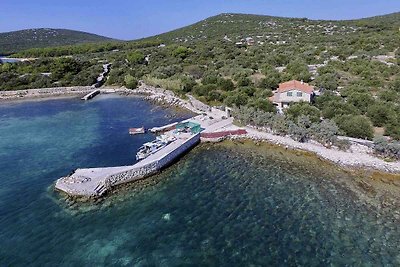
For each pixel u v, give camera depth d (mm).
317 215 35031
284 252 29625
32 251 29969
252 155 51500
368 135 51812
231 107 72375
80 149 54719
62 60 123750
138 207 37188
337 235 31812
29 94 103000
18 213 35969
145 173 44562
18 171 46438
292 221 34125
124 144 56750
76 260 28797
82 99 95125
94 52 195250
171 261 28672
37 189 41125
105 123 70500
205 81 96000
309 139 54125
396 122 54219
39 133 64062
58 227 33469
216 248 30281
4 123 71875
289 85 71500
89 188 39312
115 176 41844
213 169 46938
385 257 28953
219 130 59688
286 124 56875
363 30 173000
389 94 67688
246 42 176625
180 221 34469
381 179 42531
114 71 120250
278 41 167875
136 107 84688
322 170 45562
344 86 79500
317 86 82125
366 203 37188
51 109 84812
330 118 59125
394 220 34000
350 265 28062
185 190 41062
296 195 39188
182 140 55000
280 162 48594
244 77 92000
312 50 126438
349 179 42812
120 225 33812
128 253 29688
